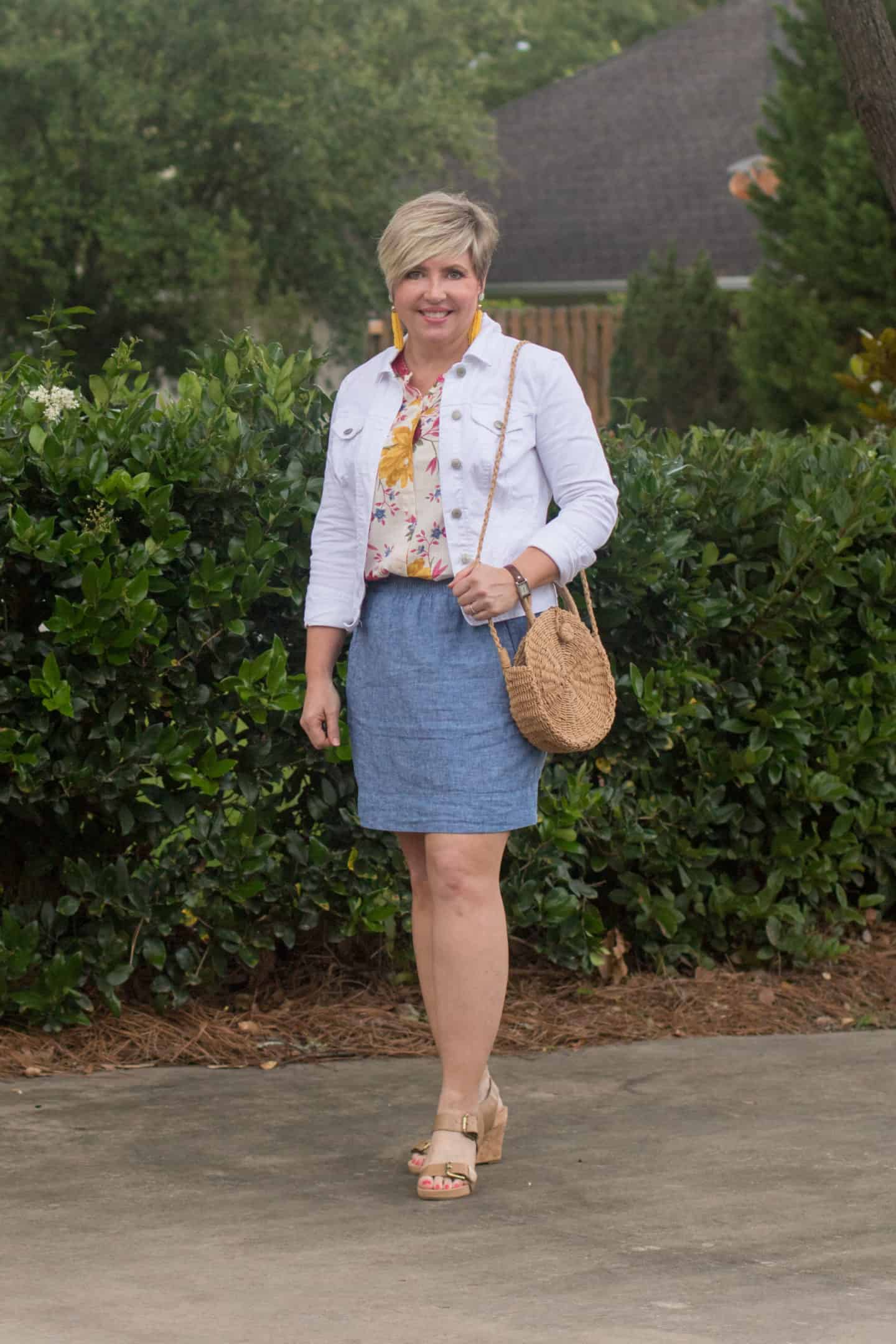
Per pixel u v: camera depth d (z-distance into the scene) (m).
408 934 4.85
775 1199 3.32
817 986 5.09
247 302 18.58
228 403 4.70
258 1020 4.55
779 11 12.82
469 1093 3.43
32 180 18.14
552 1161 3.57
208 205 19.53
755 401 13.18
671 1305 2.79
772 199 13.13
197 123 18.95
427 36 20.52
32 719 4.24
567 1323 2.72
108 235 17.73
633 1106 3.96
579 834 4.98
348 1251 3.05
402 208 3.50
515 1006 4.78
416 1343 2.64
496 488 3.46
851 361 7.00
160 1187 3.38
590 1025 4.67
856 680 5.30
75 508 4.25
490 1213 3.25
